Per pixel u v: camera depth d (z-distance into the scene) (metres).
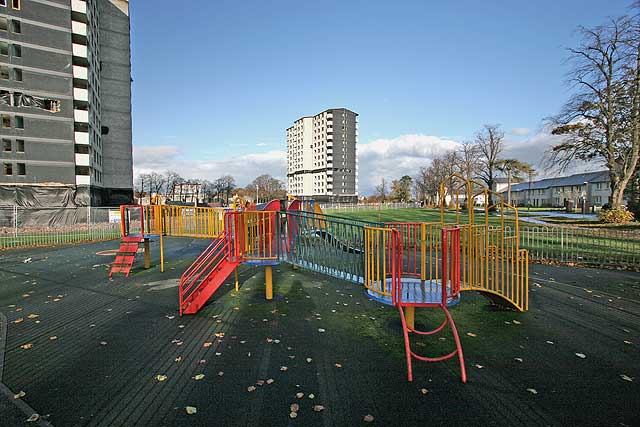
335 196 112.56
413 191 92.00
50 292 7.42
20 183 32.44
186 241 16.80
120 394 3.49
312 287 7.83
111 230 19.55
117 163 47.66
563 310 6.05
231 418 3.09
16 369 4.01
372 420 3.05
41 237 17.14
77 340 4.85
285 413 3.16
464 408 3.23
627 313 5.88
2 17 31.41
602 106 22.67
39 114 33.25
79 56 35.81
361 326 5.37
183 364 4.12
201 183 103.44
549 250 11.62
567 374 3.85
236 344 4.69
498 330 5.16
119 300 6.82
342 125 116.88
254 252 6.93
